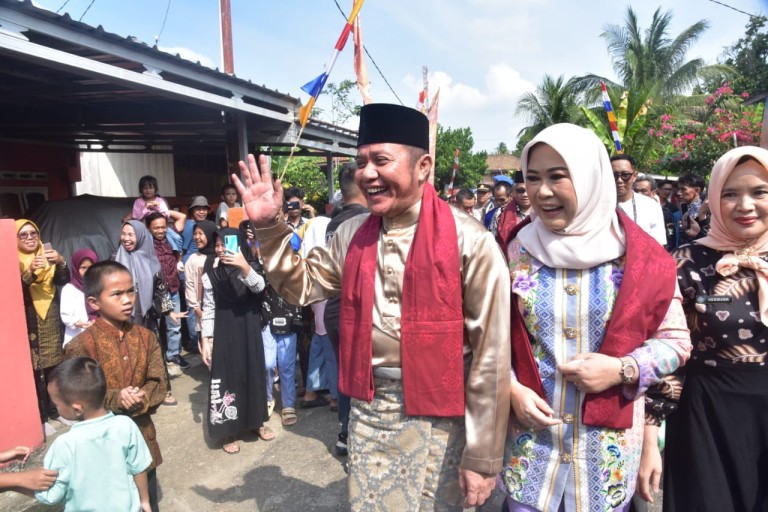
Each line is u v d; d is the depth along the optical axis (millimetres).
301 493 3186
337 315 3014
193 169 11438
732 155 1783
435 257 1605
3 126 7695
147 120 7488
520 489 1713
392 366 1691
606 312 1563
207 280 3840
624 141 14109
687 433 1893
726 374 1810
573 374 1519
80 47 4113
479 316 1618
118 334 2533
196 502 3113
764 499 1789
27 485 1963
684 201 6887
